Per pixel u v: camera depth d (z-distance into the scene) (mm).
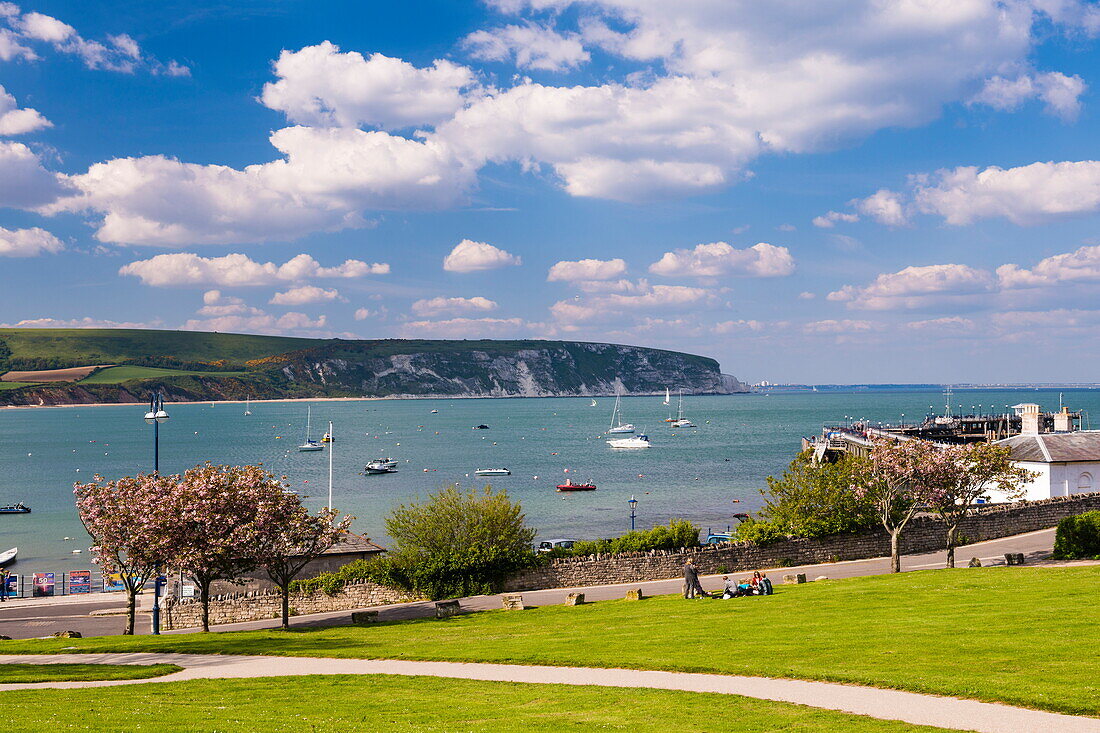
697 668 27828
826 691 24328
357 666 31891
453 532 63031
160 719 23016
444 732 21391
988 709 21859
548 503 142875
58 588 83062
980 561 58625
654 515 127312
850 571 61094
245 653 35906
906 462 54188
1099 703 21516
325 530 50188
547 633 38500
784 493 69312
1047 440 86875
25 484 183000
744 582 53375
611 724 21844
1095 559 56750
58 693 27234
